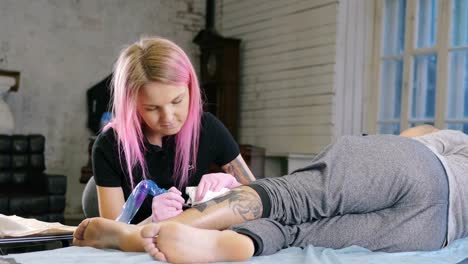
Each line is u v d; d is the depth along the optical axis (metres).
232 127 5.66
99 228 1.33
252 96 5.71
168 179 1.85
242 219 1.36
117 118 1.70
